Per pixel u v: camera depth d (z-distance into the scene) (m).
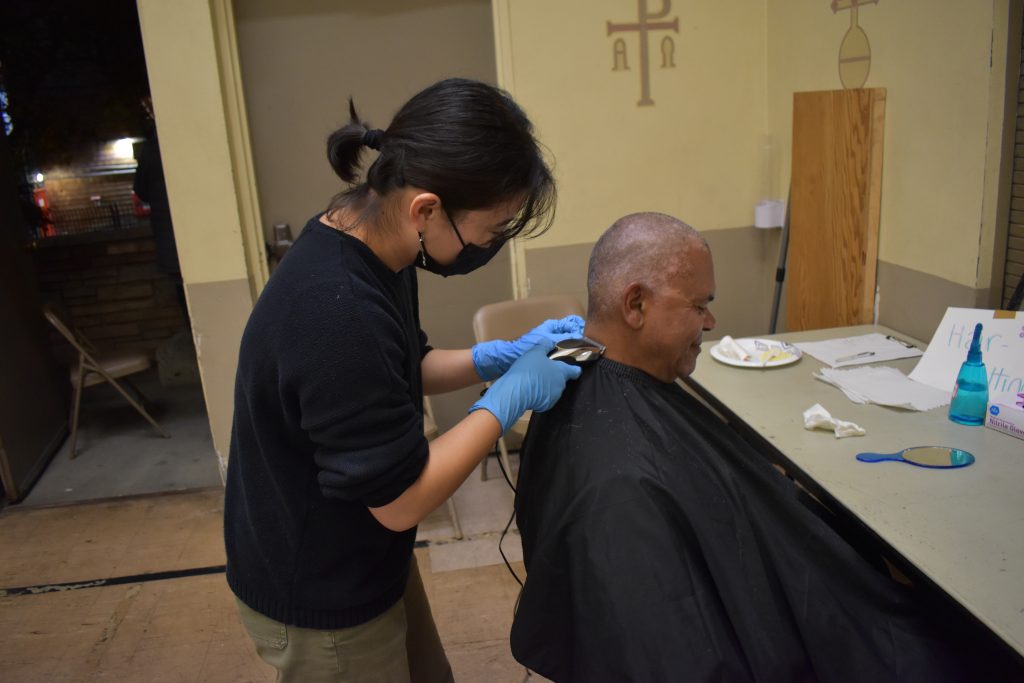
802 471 1.46
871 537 1.28
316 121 2.87
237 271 2.77
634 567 1.05
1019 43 1.83
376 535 1.18
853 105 2.26
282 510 1.13
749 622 1.10
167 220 3.97
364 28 2.82
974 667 1.09
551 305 2.56
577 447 1.17
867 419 1.67
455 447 1.12
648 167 2.92
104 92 4.88
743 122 2.92
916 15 2.08
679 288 1.18
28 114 4.80
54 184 5.00
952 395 1.73
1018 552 1.18
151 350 4.69
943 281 2.09
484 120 0.99
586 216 2.94
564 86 2.80
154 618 2.35
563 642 1.15
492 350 1.50
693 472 1.14
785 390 1.85
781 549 1.15
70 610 2.40
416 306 1.33
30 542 2.79
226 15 2.63
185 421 3.86
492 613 2.25
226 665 2.14
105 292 4.71
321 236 1.07
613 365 1.24
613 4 2.75
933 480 1.40
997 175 1.91
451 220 1.05
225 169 2.67
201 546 2.71
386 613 1.24
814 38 2.54
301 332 1.00
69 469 3.39
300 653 1.20
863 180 2.27
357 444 1.02
